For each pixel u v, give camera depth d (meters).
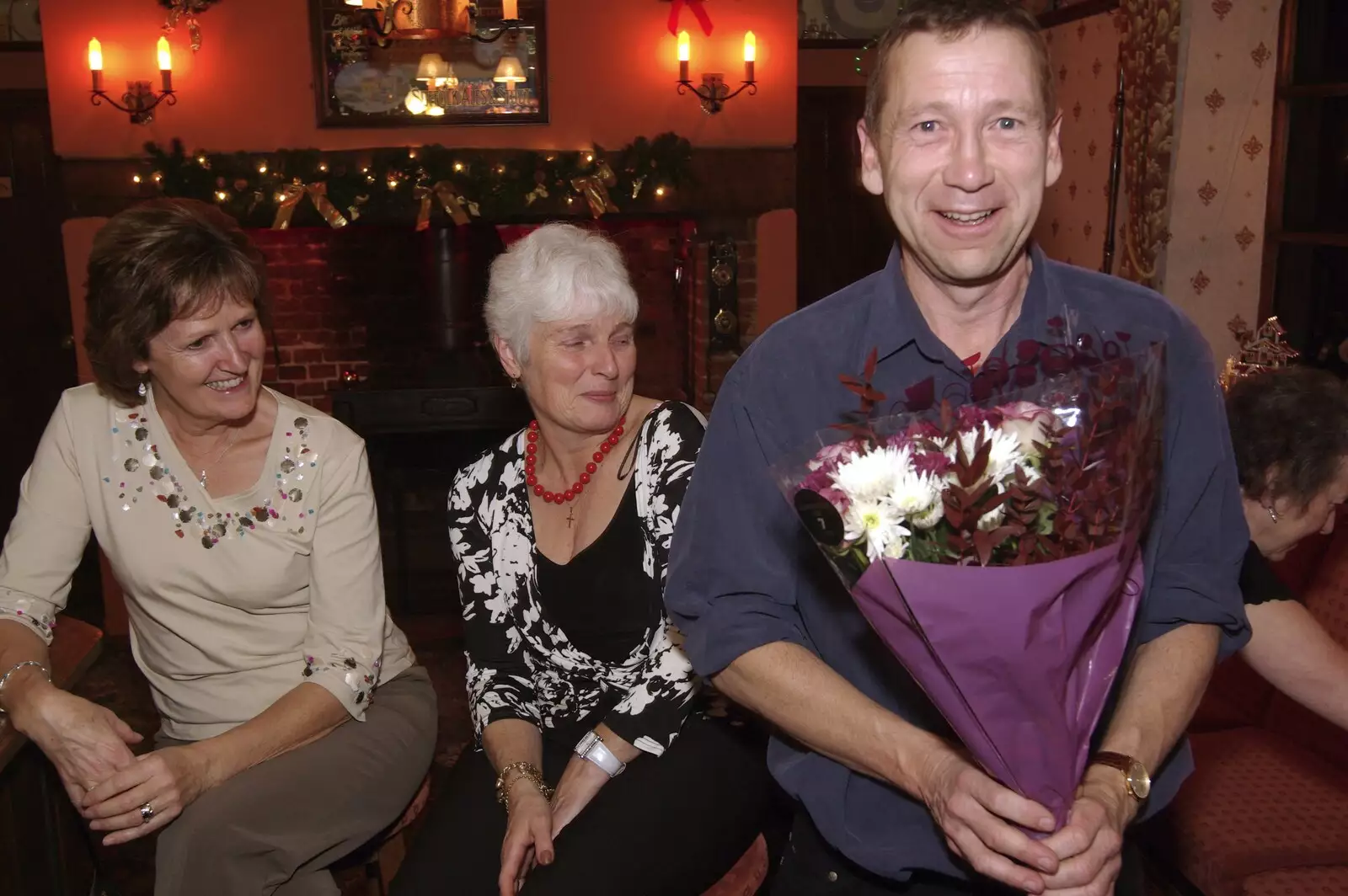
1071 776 1.03
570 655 1.85
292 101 4.77
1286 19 3.41
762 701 1.26
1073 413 0.98
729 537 1.31
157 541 1.83
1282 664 1.76
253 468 1.87
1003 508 0.96
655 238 5.51
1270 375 1.86
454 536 1.92
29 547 1.86
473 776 1.83
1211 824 2.08
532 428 1.94
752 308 5.14
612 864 1.61
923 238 1.19
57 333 6.20
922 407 1.06
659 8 4.84
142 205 1.79
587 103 4.88
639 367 5.62
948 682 1.01
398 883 1.65
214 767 1.68
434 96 4.82
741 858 1.76
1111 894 1.08
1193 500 1.22
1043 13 4.51
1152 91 3.48
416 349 5.52
